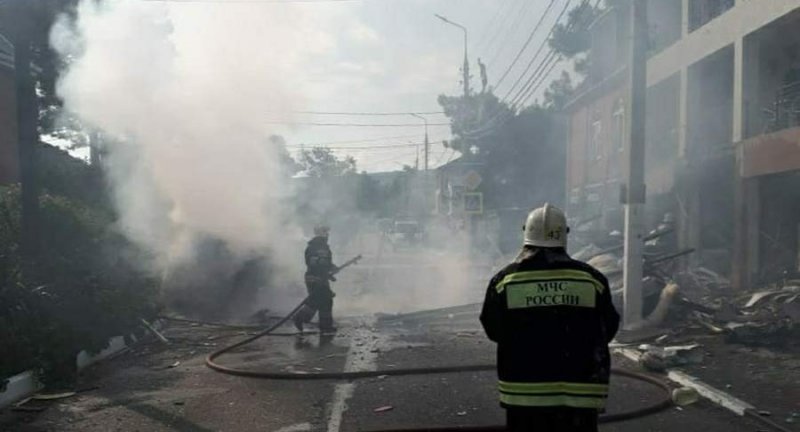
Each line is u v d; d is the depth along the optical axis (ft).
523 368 13.43
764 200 52.65
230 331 41.45
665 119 74.64
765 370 28.45
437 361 31.91
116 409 24.68
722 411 23.26
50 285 30.76
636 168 38.24
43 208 35.58
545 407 13.23
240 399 25.85
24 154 32.50
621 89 85.92
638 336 35.73
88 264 34.53
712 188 61.31
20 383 26.21
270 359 33.30
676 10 78.43
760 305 39.73
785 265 51.03
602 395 13.39
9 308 28.04
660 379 28.07
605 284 13.82
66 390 27.40
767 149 49.60
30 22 33.12
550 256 13.91
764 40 54.29
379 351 34.78
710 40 58.65
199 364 32.22
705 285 54.19
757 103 54.08
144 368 31.48
